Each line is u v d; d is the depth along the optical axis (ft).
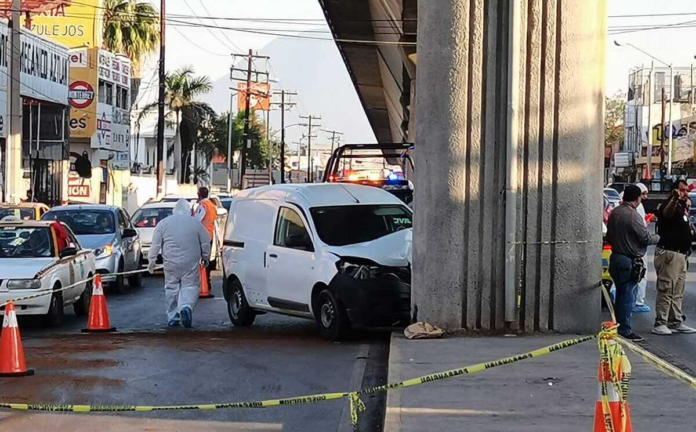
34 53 126.62
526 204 38.01
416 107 39.37
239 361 35.37
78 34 165.48
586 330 38.11
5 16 124.67
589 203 37.91
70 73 158.51
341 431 25.41
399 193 64.69
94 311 44.09
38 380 31.55
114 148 172.65
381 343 39.70
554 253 37.93
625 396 17.94
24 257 46.93
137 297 59.52
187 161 263.49
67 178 142.00
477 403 25.84
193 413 27.12
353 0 100.83
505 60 37.93
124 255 62.39
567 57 37.50
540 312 38.14
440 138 38.24
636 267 37.93
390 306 39.29
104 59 167.02
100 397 29.12
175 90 246.06
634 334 38.73
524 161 37.93
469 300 38.34
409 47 101.76
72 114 158.92
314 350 37.86
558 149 37.73
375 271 39.42
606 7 37.96
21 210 73.20
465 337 37.70
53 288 45.06
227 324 47.09
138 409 22.57
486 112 38.09
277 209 44.21
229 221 47.88
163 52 150.10
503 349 34.45
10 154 99.66
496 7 37.91
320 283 40.32
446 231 38.22
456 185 38.14
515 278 38.06
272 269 43.42
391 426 23.49
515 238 37.99
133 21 212.02
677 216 39.17
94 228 62.80
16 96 99.50
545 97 37.70
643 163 269.03
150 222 78.59
